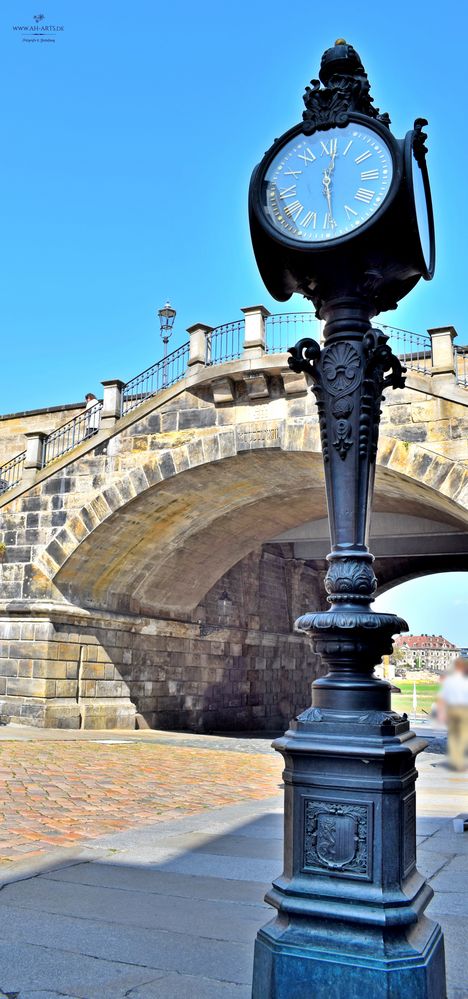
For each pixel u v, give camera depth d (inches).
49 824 274.8
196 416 757.9
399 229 131.4
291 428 713.0
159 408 775.1
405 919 106.0
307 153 142.3
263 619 1160.2
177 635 954.7
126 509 775.7
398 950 104.9
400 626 122.2
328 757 113.0
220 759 570.6
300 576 1280.8
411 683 1577.3
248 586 1128.8
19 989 124.3
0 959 137.7
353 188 135.2
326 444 132.2
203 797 367.6
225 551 976.9
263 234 144.6
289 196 141.5
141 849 235.5
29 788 360.5
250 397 733.3
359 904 107.4
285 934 109.5
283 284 152.5
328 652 121.0
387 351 130.0
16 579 792.3
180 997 122.1
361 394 130.5
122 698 845.2
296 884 112.3
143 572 874.1
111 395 805.9
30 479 813.9
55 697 759.7
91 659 806.5
